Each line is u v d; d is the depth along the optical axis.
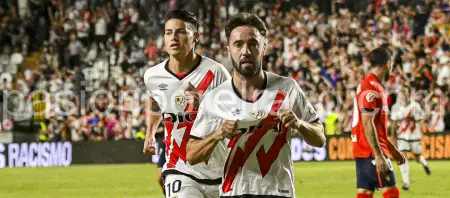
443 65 41.03
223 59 43.50
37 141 37.38
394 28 46.56
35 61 48.81
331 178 28.23
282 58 43.69
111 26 51.34
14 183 28.00
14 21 52.31
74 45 48.72
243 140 9.12
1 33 51.50
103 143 37.69
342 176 29.02
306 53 44.97
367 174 14.37
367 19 48.25
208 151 8.83
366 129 13.74
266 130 9.05
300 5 51.97
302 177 28.77
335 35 46.81
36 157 37.19
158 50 48.12
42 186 26.78
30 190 25.50
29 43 51.53
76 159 37.50
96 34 50.88
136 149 37.72
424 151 36.72
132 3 52.12
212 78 11.98
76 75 42.78
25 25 52.22
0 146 36.75
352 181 27.03
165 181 11.78
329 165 34.88
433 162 35.91
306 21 48.72
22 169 34.97
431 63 41.88
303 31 47.25
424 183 26.44
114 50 49.09
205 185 11.47
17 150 36.97
